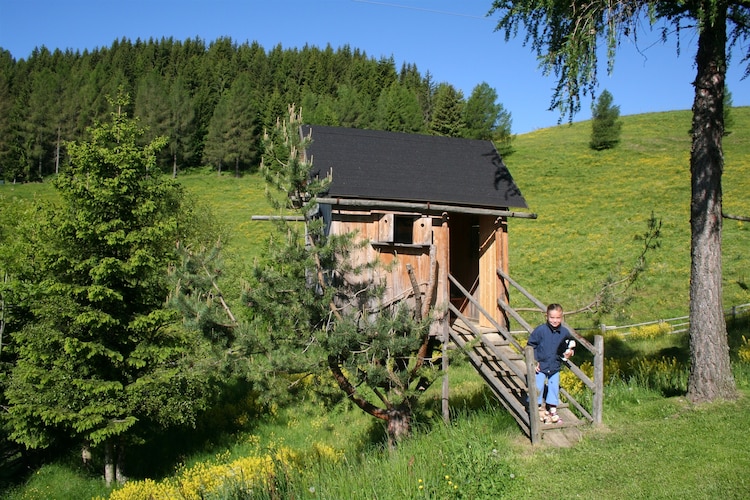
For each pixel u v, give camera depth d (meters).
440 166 14.13
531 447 9.27
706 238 10.57
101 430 16.11
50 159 99.69
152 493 13.91
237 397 21.91
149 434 19.52
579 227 43.91
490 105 78.56
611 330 23.84
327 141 13.98
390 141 14.61
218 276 11.92
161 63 135.75
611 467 8.20
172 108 98.56
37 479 17.70
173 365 17.72
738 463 7.89
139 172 17.72
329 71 133.75
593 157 67.00
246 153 92.88
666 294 28.97
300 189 11.02
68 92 105.94
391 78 131.25
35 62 135.38
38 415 16.62
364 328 11.11
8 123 97.88
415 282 11.41
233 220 58.59
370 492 7.39
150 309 18.05
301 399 11.80
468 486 7.58
